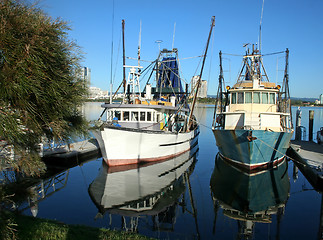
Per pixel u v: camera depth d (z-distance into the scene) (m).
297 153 20.31
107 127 15.41
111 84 19.03
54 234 6.35
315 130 44.72
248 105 19.31
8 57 4.14
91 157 21.11
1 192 6.53
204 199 12.80
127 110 18.42
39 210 10.54
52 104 5.05
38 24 4.63
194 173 17.91
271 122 18.61
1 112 4.12
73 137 6.16
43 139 5.90
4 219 5.67
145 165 18.03
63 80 5.07
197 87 22.48
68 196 12.38
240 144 16.58
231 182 15.58
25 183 11.02
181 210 11.29
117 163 17.17
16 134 4.34
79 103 5.67
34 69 4.36
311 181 15.21
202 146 31.94
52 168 17.58
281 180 15.98
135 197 12.62
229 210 11.42
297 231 9.36
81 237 6.41
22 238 5.91
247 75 25.05
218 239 8.67
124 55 22.75
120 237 6.65
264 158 17.06
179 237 8.73
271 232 9.23
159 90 25.45
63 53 5.07
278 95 21.36
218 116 22.75
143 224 9.66
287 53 20.91
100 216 10.20
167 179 15.84
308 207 11.72
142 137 16.84
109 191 13.23
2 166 5.24
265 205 12.03
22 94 4.39
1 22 4.12
